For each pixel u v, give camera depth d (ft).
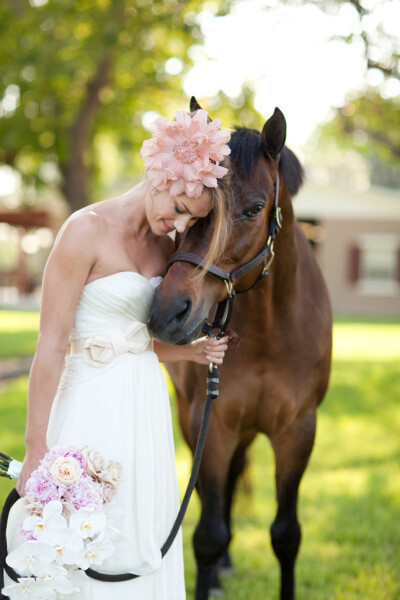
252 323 8.99
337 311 73.46
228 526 11.37
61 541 6.00
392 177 87.71
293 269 8.95
